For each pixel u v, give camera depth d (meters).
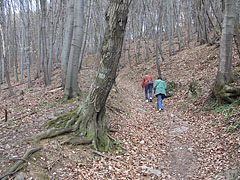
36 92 10.39
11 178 3.05
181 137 5.68
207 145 4.81
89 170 3.72
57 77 14.99
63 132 4.43
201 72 11.10
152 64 19.12
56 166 3.59
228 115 5.70
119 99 9.06
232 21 6.26
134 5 22.55
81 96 7.48
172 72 14.23
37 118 5.52
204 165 4.04
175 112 8.18
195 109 7.52
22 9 17.81
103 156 4.24
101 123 5.05
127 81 17.94
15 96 11.04
